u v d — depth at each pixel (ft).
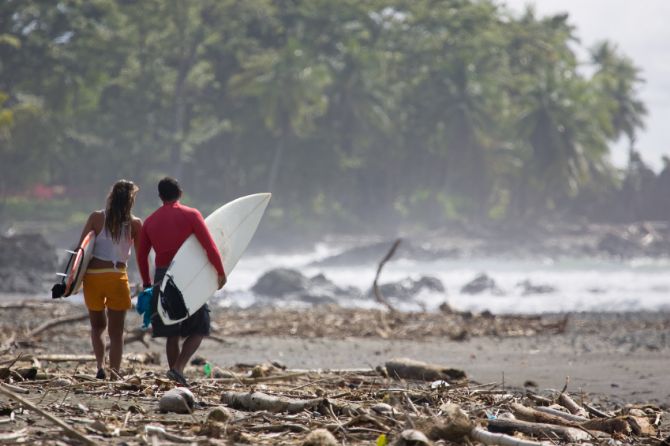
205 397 79.10
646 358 161.27
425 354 167.53
